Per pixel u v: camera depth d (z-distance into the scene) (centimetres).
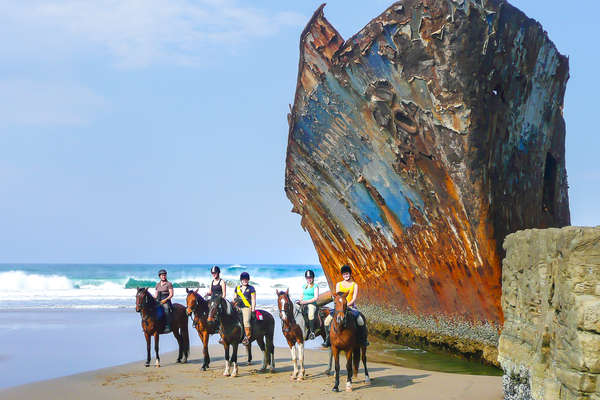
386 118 1188
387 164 1255
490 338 1134
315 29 1277
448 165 1095
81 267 11469
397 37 1101
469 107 1047
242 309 1078
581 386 436
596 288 451
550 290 532
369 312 1658
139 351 1516
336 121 1334
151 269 10012
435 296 1284
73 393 937
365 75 1191
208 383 1001
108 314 2738
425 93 1092
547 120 1300
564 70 1288
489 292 1115
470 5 1009
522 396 622
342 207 1525
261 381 1013
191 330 2075
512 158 1170
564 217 1573
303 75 1356
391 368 1139
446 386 933
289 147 1593
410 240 1302
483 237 1093
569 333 465
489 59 1042
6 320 2405
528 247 630
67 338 1803
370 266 1553
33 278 5584
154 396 896
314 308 1053
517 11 1070
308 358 1342
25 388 985
